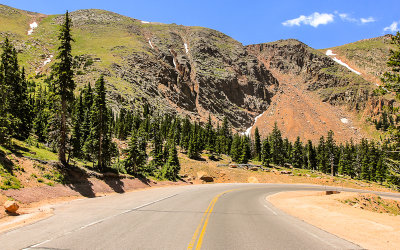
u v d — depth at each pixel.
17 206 11.26
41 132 42.00
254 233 8.23
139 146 43.00
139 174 37.75
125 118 93.38
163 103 157.75
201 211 12.84
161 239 6.89
